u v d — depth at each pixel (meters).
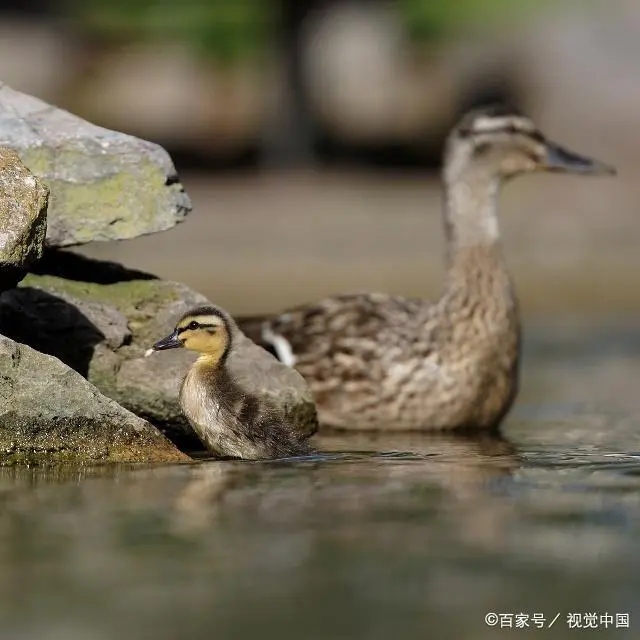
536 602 7.74
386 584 7.99
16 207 11.39
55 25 43.75
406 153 44.91
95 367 12.86
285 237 36.50
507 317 14.96
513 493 10.24
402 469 11.35
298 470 11.27
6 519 9.35
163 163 12.98
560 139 44.16
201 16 43.31
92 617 7.42
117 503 9.83
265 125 44.56
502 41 44.84
